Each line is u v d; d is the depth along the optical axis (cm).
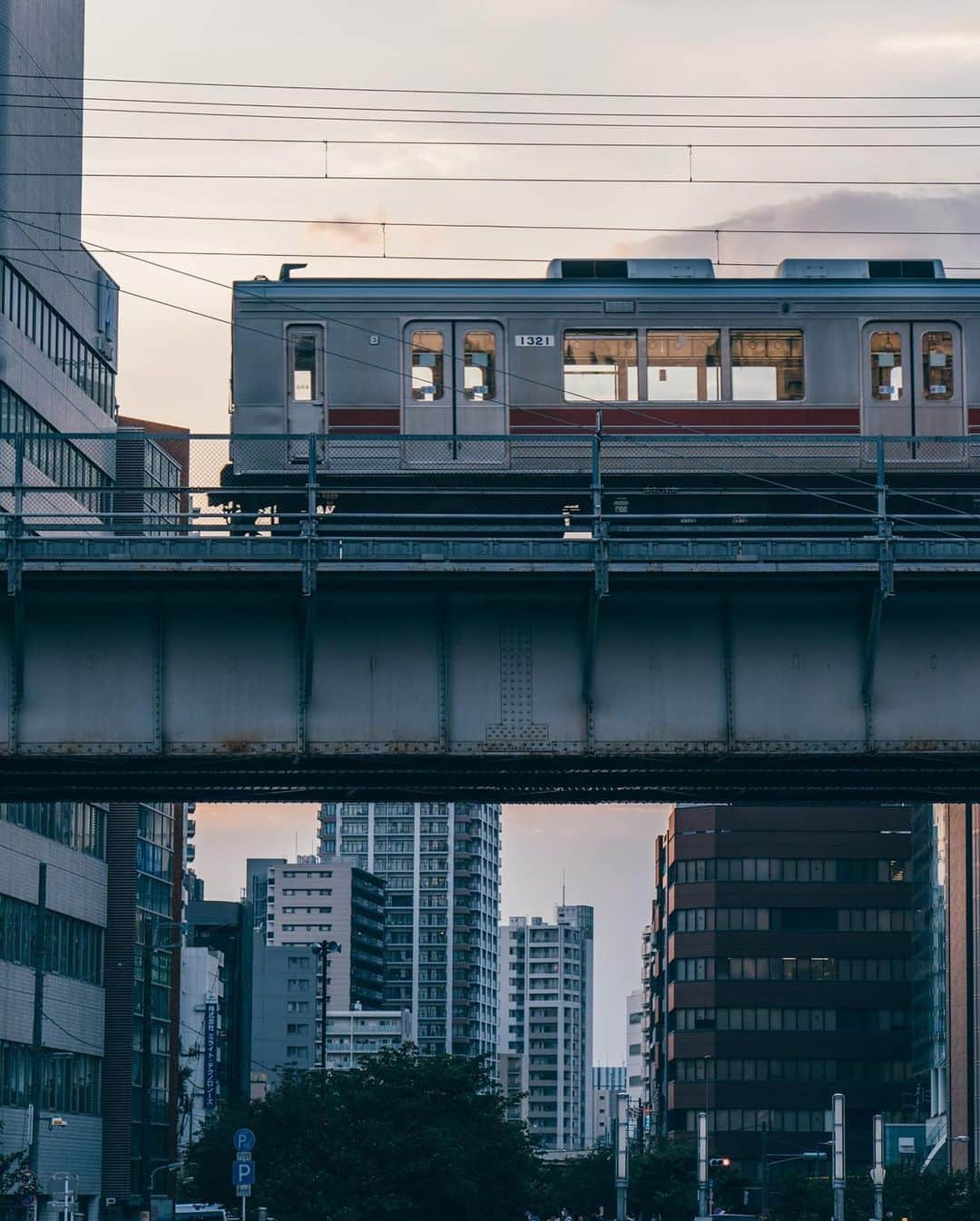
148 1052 8294
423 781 3738
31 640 3133
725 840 16962
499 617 3192
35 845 7725
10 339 6788
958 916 13200
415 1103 6819
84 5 7925
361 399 4153
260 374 4162
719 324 4197
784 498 4147
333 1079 7219
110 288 8525
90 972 8506
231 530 3181
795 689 3188
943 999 14288
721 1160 12694
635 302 4197
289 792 3950
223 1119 8025
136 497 7788
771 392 4191
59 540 3044
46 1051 7819
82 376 7925
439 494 3588
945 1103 14050
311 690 3142
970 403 4222
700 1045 16675
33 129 7069
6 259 6731
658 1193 12481
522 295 4191
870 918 16750
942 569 3089
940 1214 10819
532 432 4156
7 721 3108
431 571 3067
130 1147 8762
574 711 3177
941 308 4238
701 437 3519
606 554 3067
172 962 10606
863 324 4219
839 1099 6750
